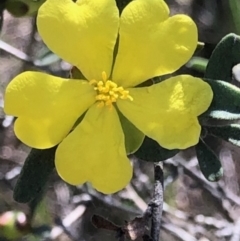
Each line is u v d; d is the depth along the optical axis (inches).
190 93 2.1
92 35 2.1
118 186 2.1
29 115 2.0
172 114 2.1
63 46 2.1
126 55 2.1
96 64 2.1
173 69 2.1
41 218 4.2
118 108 2.2
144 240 2.2
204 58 3.2
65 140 2.1
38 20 2.0
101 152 2.1
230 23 3.5
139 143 2.2
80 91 2.1
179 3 3.7
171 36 2.1
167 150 2.3
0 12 3.0
